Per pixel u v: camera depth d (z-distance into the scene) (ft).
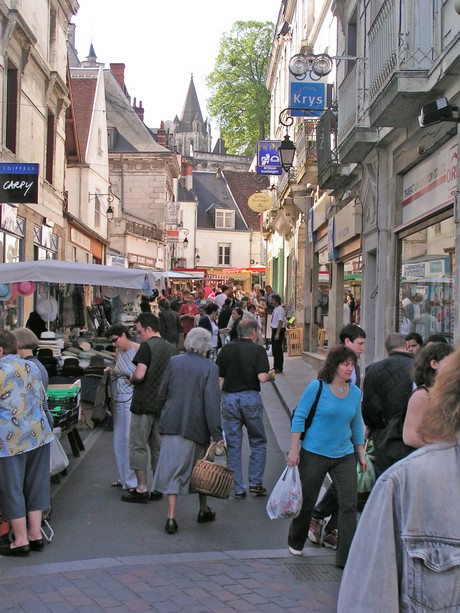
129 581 16.84
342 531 17.79
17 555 18.81
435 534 6.95
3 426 18.42
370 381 19.03
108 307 61.72
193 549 19.69
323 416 17.89
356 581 7.17
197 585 16.65
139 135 168.76
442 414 7.11
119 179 165.07
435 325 32.63
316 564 18.34
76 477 27.61
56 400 28.71
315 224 68.49
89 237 106.83
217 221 235.20
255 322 26.45
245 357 25.81
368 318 45.21
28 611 15.01
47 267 37.42
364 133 40.40
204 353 21.91
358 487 19.21
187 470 21.40
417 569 6.94
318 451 17.89
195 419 21.38
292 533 18.85
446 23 29.19
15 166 49.21
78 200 105.91
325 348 64.03
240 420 25.84
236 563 18.31
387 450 17.66
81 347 45.01
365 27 43.50
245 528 21.77
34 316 47.88
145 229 150.10
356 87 41.65
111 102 173.06
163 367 24.38
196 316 67.92
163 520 22.49
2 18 56.13
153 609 15.19
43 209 73.67
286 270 105.60
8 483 18.66
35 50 65.72
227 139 171.32
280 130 106.42
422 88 30.01
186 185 232.53
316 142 55.57
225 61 168.66
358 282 49.70
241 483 25.52
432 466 7.03
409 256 37.50
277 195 97.09
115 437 25.71
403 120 34.17
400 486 7.10
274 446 34.14
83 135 107.96
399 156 38.17
